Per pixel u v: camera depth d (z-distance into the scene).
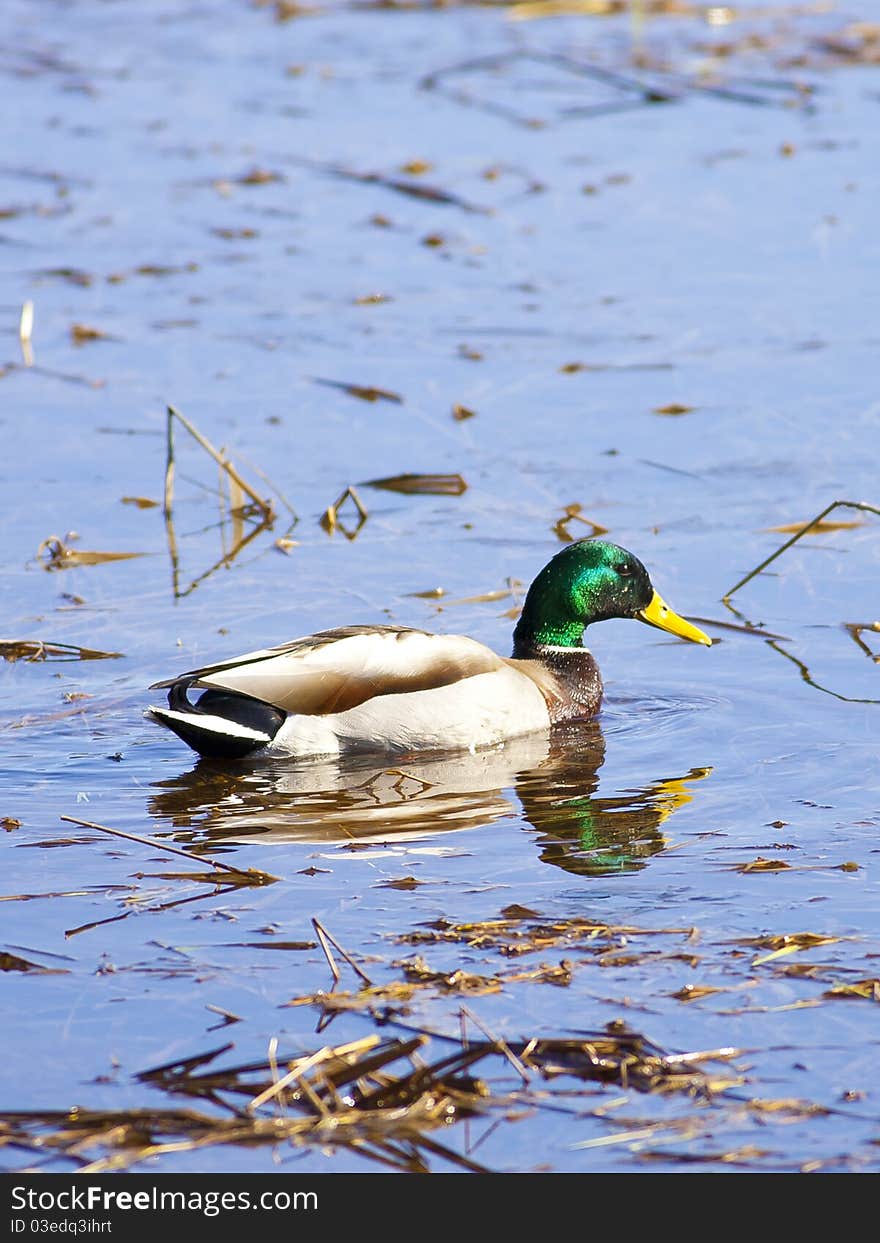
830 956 9.15
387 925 9.70
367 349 22.50
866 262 24.91
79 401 20.95
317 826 11.38
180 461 19.30
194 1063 8.32
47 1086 8.15
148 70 36.53
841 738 12.59
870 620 14.91
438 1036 8.47
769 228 26.47
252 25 40.34
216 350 22.56
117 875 10.47
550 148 30.86
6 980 9.12
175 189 29.25
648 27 38.25
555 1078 8.13
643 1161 7.59
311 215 28.05
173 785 12.20
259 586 16.05
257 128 32.31
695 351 22.02
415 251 26.30
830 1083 8.05
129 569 16.52
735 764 12.27
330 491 18.42
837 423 19.67
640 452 19.19
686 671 14.19
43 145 31.66
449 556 16.72
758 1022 8.54
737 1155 7.57
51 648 14.51
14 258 26.23
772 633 14.74
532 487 18.38
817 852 10.58
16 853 10.82
